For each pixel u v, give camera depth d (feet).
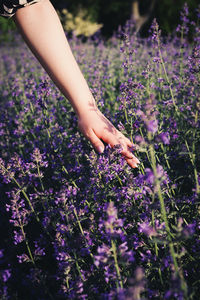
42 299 8.72
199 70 10.52
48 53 7.84
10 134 16.97
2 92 24.76
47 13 7.79
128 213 9.23
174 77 13.46
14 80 18.80
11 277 9.81
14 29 39.55
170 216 8.58
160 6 52.49
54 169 11.28
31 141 15.49
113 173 9.61
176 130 10.64
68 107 17.66
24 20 7.68
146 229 7.03
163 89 14.62
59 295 8.21
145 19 58.95
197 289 7.94
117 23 64.64
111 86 18.39
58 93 16.90
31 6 7.63
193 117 8.29
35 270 8.54
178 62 17.31
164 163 10.70
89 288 7.91
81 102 8.36
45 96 11.50
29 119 18.01
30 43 7.90
